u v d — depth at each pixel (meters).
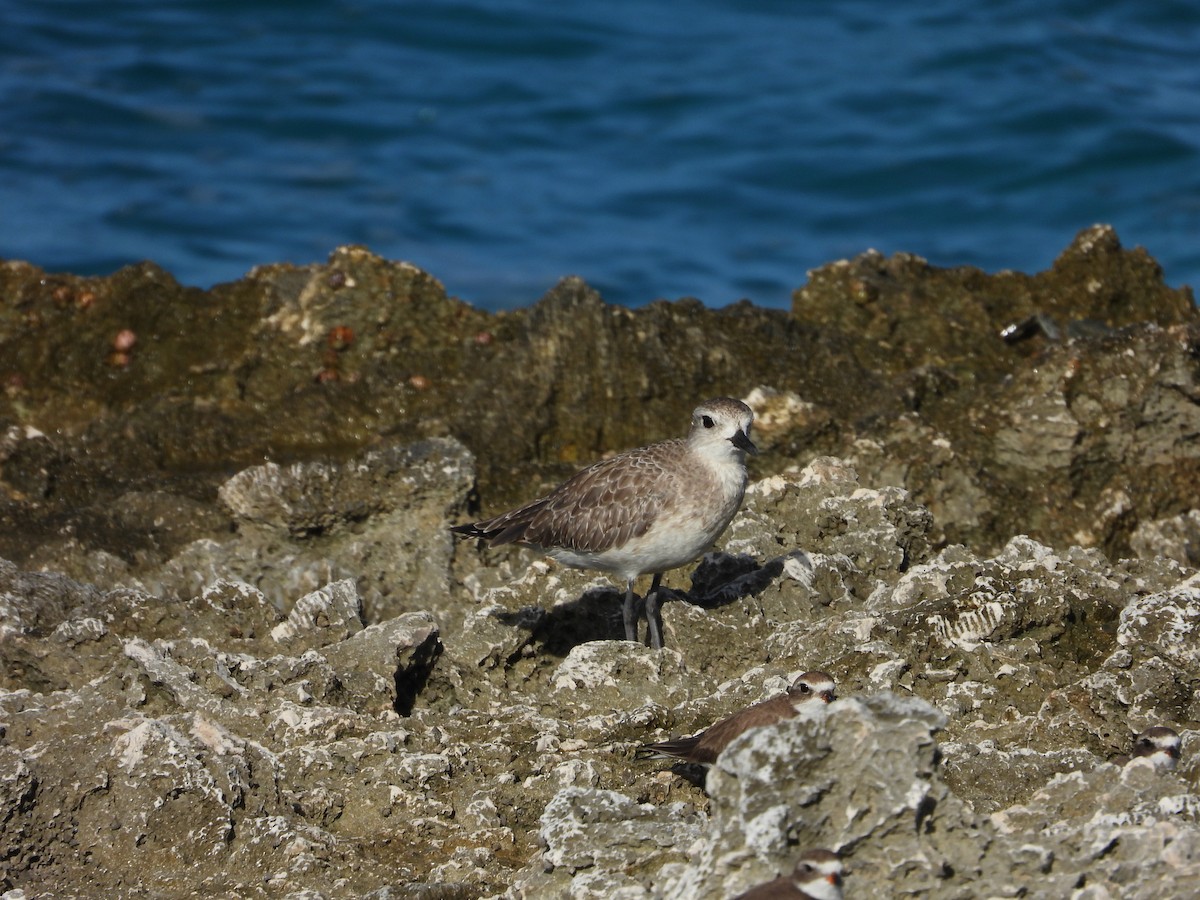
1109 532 16.56
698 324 19.33
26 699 11.36
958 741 10.55
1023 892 8.32
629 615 13.23
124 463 17.81
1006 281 20.95
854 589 13.81
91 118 32.41
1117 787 9.37
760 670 11.82
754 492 14.84
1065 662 12.18
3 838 9.83
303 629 13.01
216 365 19.27
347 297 19.50
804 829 8.41
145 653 11.70
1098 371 17.30
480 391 18.56
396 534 15.88
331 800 10.53
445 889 9.41
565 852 9.26
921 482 16.52
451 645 13.09
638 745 11.12
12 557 15.48
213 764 10.34
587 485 13.25
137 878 9.79
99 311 19.55
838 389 19.09
